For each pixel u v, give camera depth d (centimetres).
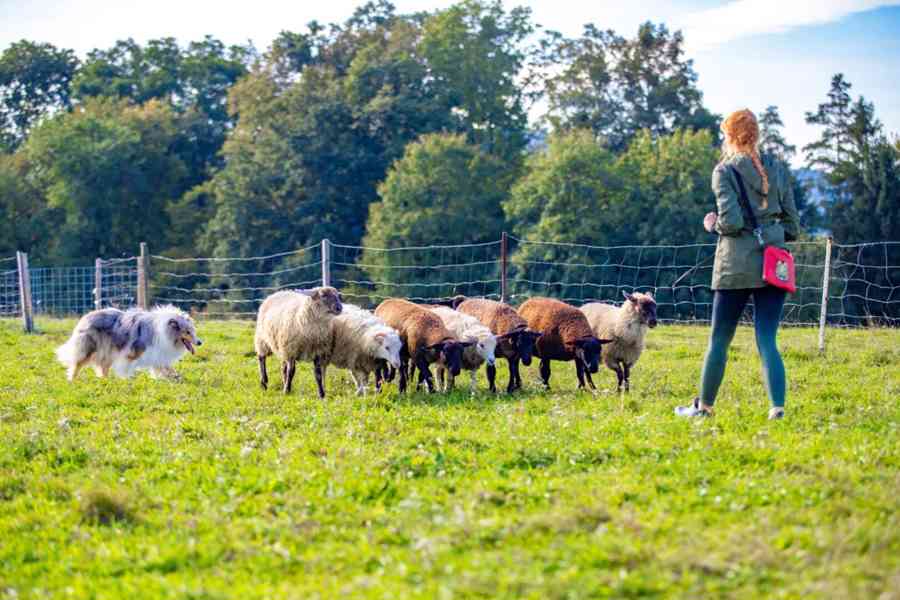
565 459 796
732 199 880
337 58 6906
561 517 632
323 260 1945
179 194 6681
